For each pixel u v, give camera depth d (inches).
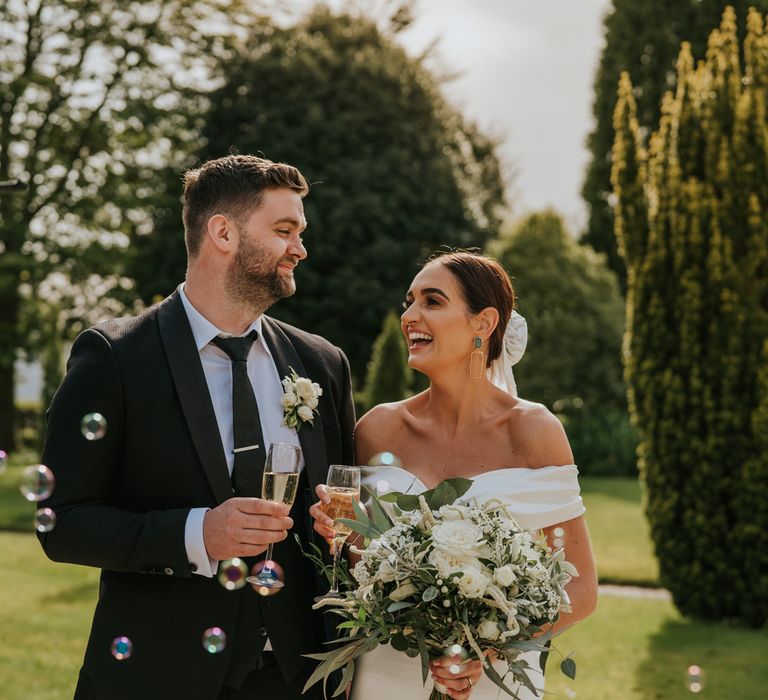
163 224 782.5
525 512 104.1
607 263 931.3
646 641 251.0
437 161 832.3
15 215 706.8
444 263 109.1
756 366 259.3
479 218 892.6
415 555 89.8
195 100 786.2
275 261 97.2
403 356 545.0
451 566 88.2
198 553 88.7
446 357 107.7
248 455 96.7
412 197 805.2
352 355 801.6
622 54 900.0
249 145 778.2
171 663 92.3
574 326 762.2
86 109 719.7
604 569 350.0
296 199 99.2
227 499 93.6
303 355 107.7
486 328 108.9
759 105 264.8
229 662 93.6
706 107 267.6
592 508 514.6
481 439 109.7
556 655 239.9
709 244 263.4
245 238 96.6
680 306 266.8
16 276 710.5
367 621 90.0
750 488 259.1
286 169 99.0
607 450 717.9
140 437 94.3
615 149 281.1
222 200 97.2
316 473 101.4
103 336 96.3
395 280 797.2
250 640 94.7
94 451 92.7
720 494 264.5
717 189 265.1
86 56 721.0
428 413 113.3
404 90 838.5
